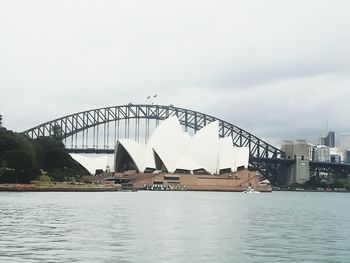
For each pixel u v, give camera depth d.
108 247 33.69
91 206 77.44
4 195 114.25
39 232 41.34
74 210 67.31
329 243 38.03
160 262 28.92
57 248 32.94
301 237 41.69
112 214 61.53
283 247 35.56
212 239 39.03
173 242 36.72
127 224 48.97
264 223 54.56
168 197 133.00
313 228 49.59
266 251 33.62
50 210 66.44
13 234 39.84
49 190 148.62
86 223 49.34
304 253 33.06
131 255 30.86
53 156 186.00
